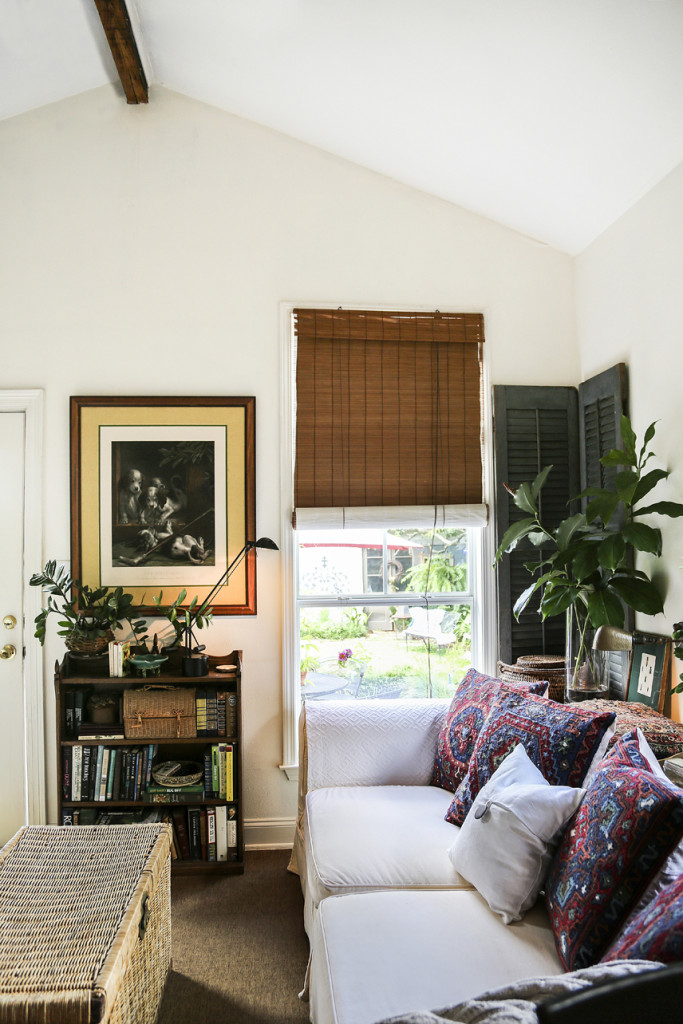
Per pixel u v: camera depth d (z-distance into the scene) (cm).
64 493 317
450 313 334
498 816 179
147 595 318
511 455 333
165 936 217
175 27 274
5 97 304
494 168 299
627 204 287
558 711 205
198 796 291
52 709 314
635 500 257
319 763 264
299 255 330
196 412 321
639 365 284
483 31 225
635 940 120
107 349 321
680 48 206
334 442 327
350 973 152
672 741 217
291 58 271
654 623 275
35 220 319
